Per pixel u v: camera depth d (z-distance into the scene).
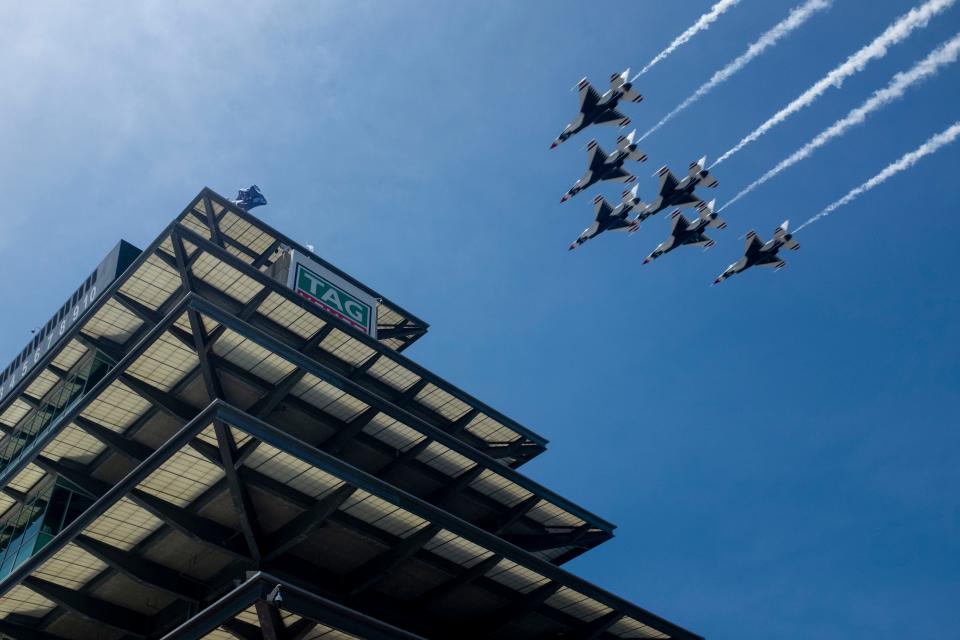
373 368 49.00
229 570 37.09
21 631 38.75
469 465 45.47
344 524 36.16
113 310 46.03
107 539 35.59
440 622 42.50
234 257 45.16
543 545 48.53
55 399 47.97
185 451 33.12
